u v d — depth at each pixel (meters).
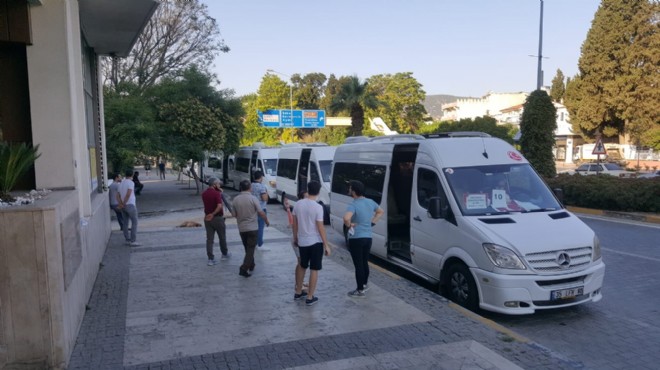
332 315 6.27
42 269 4.62
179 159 24.09
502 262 6.22
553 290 6.16
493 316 6.76
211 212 9.16
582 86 46.44
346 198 11.38
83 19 10.02
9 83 7.39
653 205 15.75
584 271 6.38
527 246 6.26
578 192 17.88
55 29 7.32
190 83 25.86
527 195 7.53
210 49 30.88
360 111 41.19
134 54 29.41
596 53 44.69
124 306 6.71
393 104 61.69
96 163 11.88
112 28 10.69
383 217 9.39
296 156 19.11
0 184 5.26
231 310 6.49
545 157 21.78
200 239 11.91
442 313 6.33
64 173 7.45
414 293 7.22
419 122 64.81
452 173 7.55
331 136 55.28
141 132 21.44
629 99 42.53
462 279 6.86
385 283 7.80
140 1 9.09
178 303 6.82
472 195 7.27
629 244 11.45
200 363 4.88
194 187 33.88
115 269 8.84
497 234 6.46
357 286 7.16
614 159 44.62
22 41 7.14
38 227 4.61
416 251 8.03
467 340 5.44
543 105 21.77
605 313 6.87
